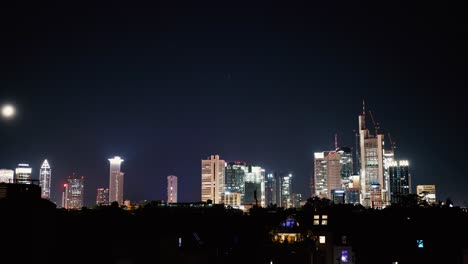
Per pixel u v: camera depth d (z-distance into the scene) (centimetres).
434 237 9325
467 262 8144
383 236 9781
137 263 5338
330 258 9406
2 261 4075
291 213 11025
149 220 6331
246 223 9512
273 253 9112
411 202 12425
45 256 4409
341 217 10675
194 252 6656
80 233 5116
